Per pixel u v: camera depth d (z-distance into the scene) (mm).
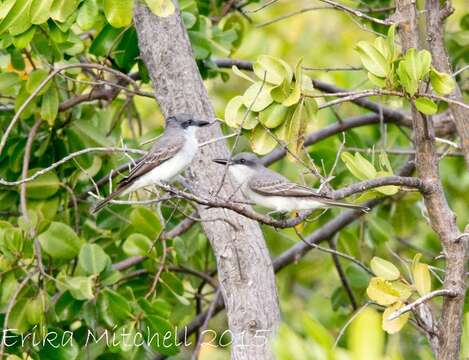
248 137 10578
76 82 14383
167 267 14180
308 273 19641
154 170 11859
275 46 21000
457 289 10445
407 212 16547
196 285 15969
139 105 20344
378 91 10023
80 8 11641
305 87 10398
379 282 10398
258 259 11359
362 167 10602
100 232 15133
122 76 13055
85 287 12344
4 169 14656
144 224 13586
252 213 9773
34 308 12531
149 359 14469
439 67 11258
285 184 11734
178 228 14594
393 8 13844
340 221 15336
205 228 11648
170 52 12117
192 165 11992
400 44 10945
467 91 15711
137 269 15445
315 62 21062
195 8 14492
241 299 11172
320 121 18672
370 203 15805
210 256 16281
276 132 10398
